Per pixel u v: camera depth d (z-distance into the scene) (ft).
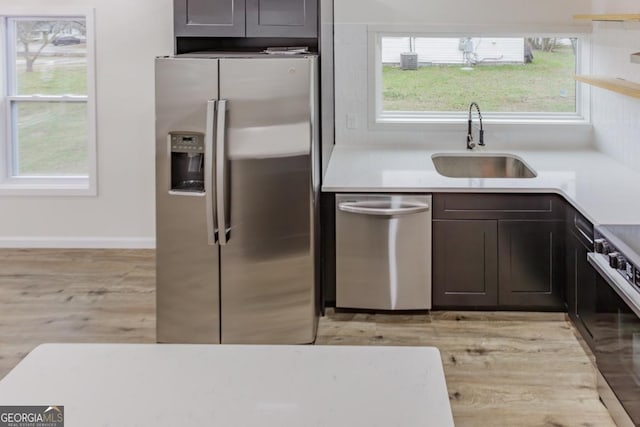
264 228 10.31
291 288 10.53
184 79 9.90
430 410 3.43
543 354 10.30
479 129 14.92
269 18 11.40
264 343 10.69
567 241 10.94
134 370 3.93
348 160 13.70
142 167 16.42
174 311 10.77
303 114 9.93
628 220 8.68
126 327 11.56
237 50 13.08
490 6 14.34
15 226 16.69
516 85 15.23
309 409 3.43
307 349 4.31
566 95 15.16
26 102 16.60
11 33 16.33
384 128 15.17
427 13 14.51
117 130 16.25
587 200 9.84
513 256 11.49
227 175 10.12
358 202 11.46
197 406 3.46
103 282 14.05
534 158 13.67
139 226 16.69
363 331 11.32
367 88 15.01
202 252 10.46
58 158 16.80
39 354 4.20
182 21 11.49
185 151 10.18
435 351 4.29
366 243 11.58
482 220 11.41
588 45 14.43
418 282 11.66
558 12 14.17
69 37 16.28
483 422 8.30
